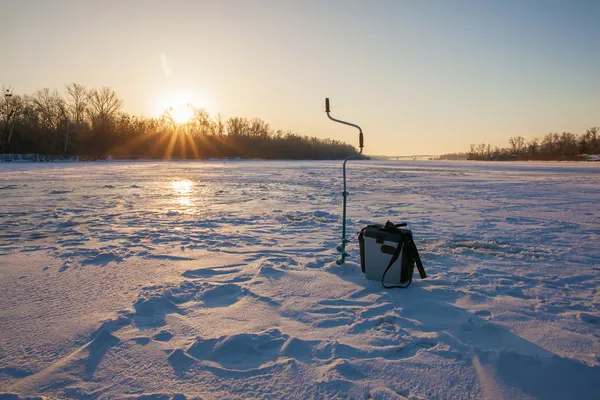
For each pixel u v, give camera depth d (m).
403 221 9.27
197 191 16.86
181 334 3.26
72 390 2.49
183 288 4.39
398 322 3.49
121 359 2.86
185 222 9.02
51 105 69.38
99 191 16.42
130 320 3.52
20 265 5.32
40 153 66.56
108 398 2.41
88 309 3.78
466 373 2.67
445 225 8.77
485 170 44.25
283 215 10.16
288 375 2.65
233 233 7.72
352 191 17.55
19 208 11.16
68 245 6.56
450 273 5.07
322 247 6.54
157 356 2.90
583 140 117.94
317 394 2.45
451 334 3.23
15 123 66.06
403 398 2.41
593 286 4.60
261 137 112.12
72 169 36.66
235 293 4.27
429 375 2.65
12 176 26.09
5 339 3.17
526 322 3.50
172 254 5.99
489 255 6.07
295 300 4.04
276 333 3.25
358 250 6.32
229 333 3.24
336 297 4.14
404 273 4.48
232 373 2.68
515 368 2.71
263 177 27.47
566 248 6.56
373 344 3.09
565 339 3.15
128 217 9.72
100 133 73.19
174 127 89.94
